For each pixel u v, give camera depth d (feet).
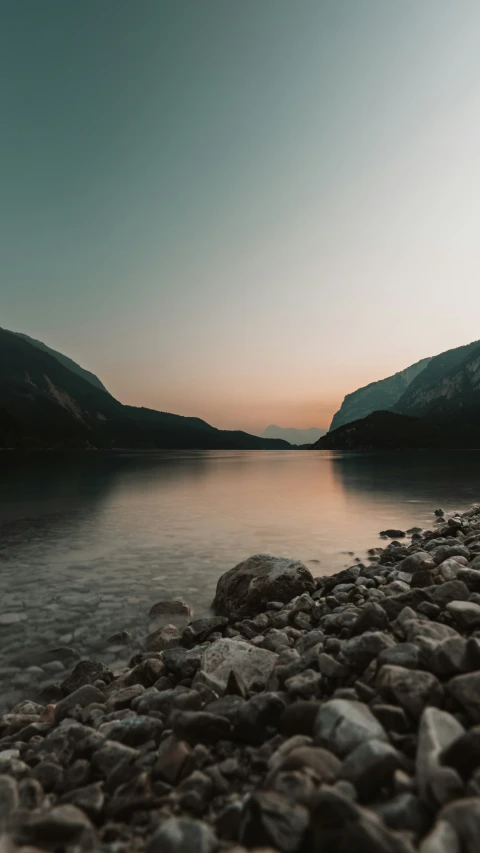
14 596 37.35
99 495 120.16
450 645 13.47
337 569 44.60
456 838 7.41
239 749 12.85
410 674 12.87
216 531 66.13
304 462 380.58
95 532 65.62
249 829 8.46
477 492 117.39
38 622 31.86
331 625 21.85
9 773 13.55
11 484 156.76
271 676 16.81
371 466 276.41
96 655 26.91
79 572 44.57
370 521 74.18
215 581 41.70
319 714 12.10
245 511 87.71
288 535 62.69
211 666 18.95
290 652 19.15
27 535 63.62
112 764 12.89
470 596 19.99
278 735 12.84
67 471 241.35
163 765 12.14
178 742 13.11
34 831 9.46
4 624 31.48
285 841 8.01
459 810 7.79
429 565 30.91
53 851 9.07
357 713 11.85
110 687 20.95
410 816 8.48
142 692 19.06
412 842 7.98
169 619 32.35
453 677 12.66
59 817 9.73
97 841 9.57
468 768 8.99
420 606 19.16
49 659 26.30
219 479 186.50
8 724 18.43
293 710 12.90
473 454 494.18
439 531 51.03
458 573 23.00
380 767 9.62
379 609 19.24
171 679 20.59
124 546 56.34
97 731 15.29
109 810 10.82
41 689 22.97
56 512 86.84
